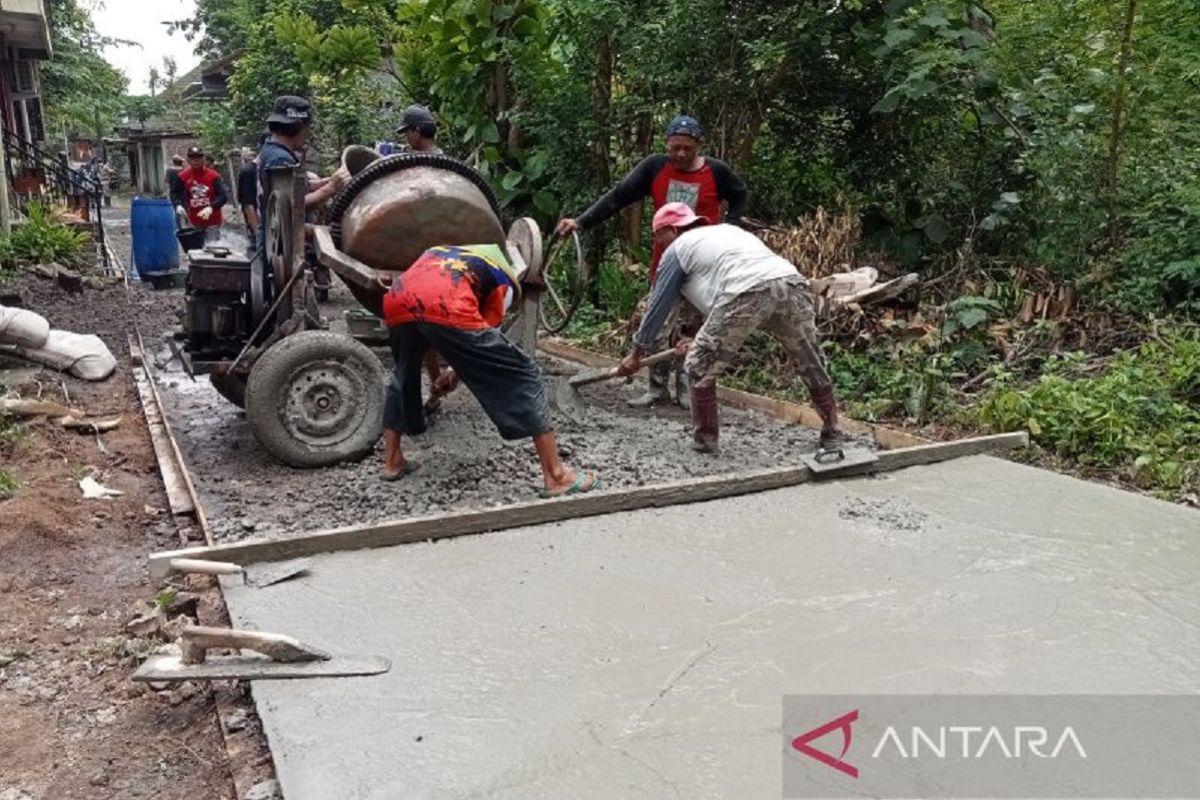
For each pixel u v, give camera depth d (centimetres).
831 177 891
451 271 439
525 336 592
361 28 1066
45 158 1844
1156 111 712
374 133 1449
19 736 291
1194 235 659
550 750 253
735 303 491
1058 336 668
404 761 248
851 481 485
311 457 515
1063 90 742
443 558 385
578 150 870
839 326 702
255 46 2333
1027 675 291
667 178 607
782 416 630
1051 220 725
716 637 315
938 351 674
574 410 598
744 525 420
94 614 370
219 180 1202
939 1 772
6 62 1609
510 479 490
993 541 400
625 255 907
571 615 332
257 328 562
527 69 855
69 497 476
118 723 294
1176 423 540
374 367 523
